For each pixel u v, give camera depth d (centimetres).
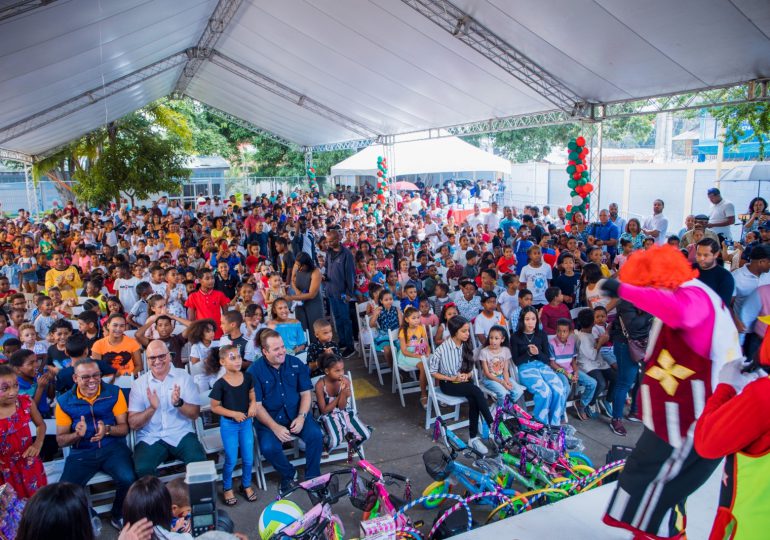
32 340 602
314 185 2831
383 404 697
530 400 698
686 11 771
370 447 586
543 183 2634
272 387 507
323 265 1327
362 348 824
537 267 834
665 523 218
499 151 3419
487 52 1122
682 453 199
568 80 1141
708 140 2275
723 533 179
